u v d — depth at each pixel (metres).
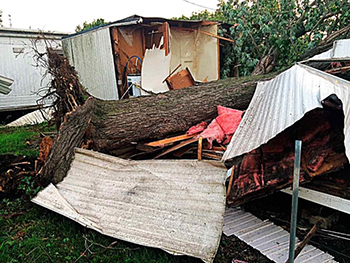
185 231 2.29
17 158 3.88
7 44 8.97
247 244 2.69
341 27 6.63
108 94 7.20
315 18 6.53
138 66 7.33
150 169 2.74
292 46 6.85
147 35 7.38
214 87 4.76
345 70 3.45
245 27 7.12
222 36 7.50
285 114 2.33
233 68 8.20
